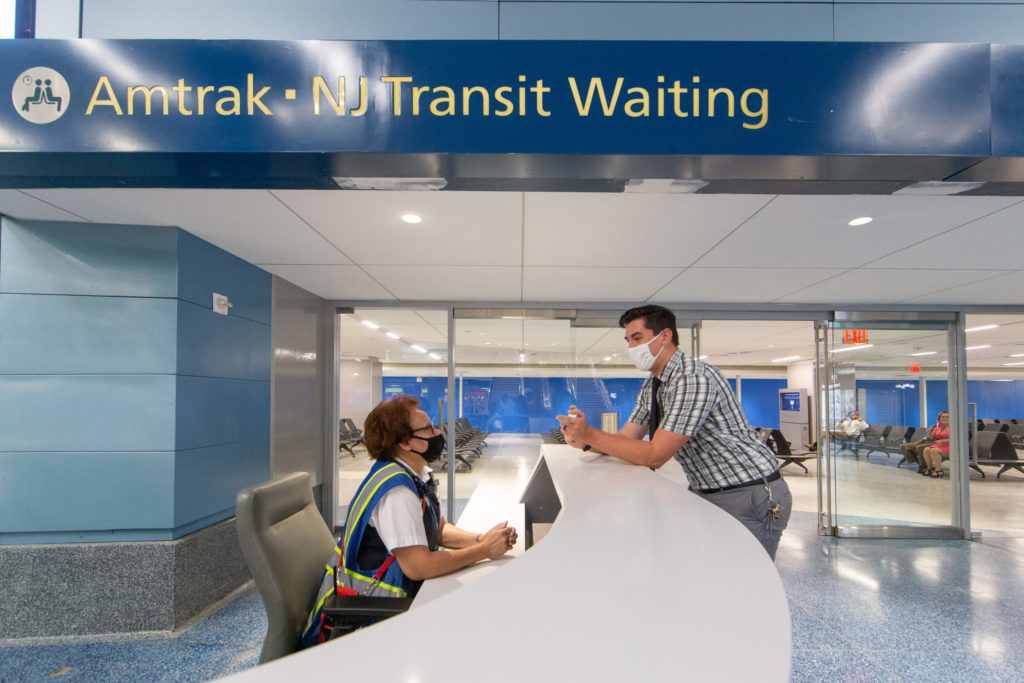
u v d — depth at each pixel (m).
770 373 16.55
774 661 0.62
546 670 0.60
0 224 3.09
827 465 5.69
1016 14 2.01
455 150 1.27
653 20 2.04
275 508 1.75
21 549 3.10
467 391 5.87
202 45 1.25
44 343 3.12
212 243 3.57
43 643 3.08
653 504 1.50
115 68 1.24
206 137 1.25
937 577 4.32
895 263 3.95
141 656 2.94
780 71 1.27
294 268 4.26
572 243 3.50
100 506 3.14
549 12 2.04
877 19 2.02
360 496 1.75
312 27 2.02
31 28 1.97
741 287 4.88
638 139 1.27
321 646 0.67
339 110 1.26
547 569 0.95
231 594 3.73
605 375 5.90
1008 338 8.61
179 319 3.26
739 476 1.81
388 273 4.42
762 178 1.43
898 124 1.26
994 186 1.48
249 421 4.09
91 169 1.35
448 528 2.05
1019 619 3.49
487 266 4.14
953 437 5.66
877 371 5.77
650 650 0.64
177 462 3.22
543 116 1.27
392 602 1.59
